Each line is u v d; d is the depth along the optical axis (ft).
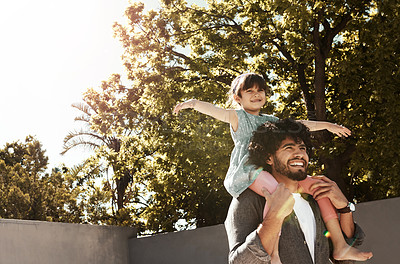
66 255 36.70
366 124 48.85
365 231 32.50
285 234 6.79
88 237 39.60
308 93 53.98
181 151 54.39
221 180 54.75
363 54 47.52
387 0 44.75
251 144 7.02
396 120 44.73
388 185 47.88
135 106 58.44
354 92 49.47
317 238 7.03
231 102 8.84
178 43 59.52
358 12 51.72
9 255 31.22
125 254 43.29
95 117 63.72
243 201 6.88
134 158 62.39
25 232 33.06
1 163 63.77
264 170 7.02
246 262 6.07
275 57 58.49
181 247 41.39
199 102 8.38
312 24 50.65
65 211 62.90
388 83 45.50
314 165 53.62
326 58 55.31
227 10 58.95
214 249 40.01
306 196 7.36
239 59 54.75
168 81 56.29
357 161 47.06
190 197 59.52
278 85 61.98
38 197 60.13
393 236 31.68
